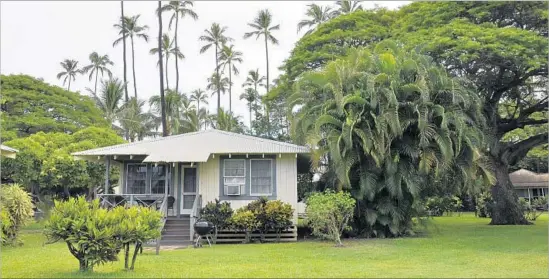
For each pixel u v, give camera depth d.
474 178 16.64
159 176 18.41
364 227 16.88
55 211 9.07
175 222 17.03
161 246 14.92
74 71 62.53
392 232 16.45
